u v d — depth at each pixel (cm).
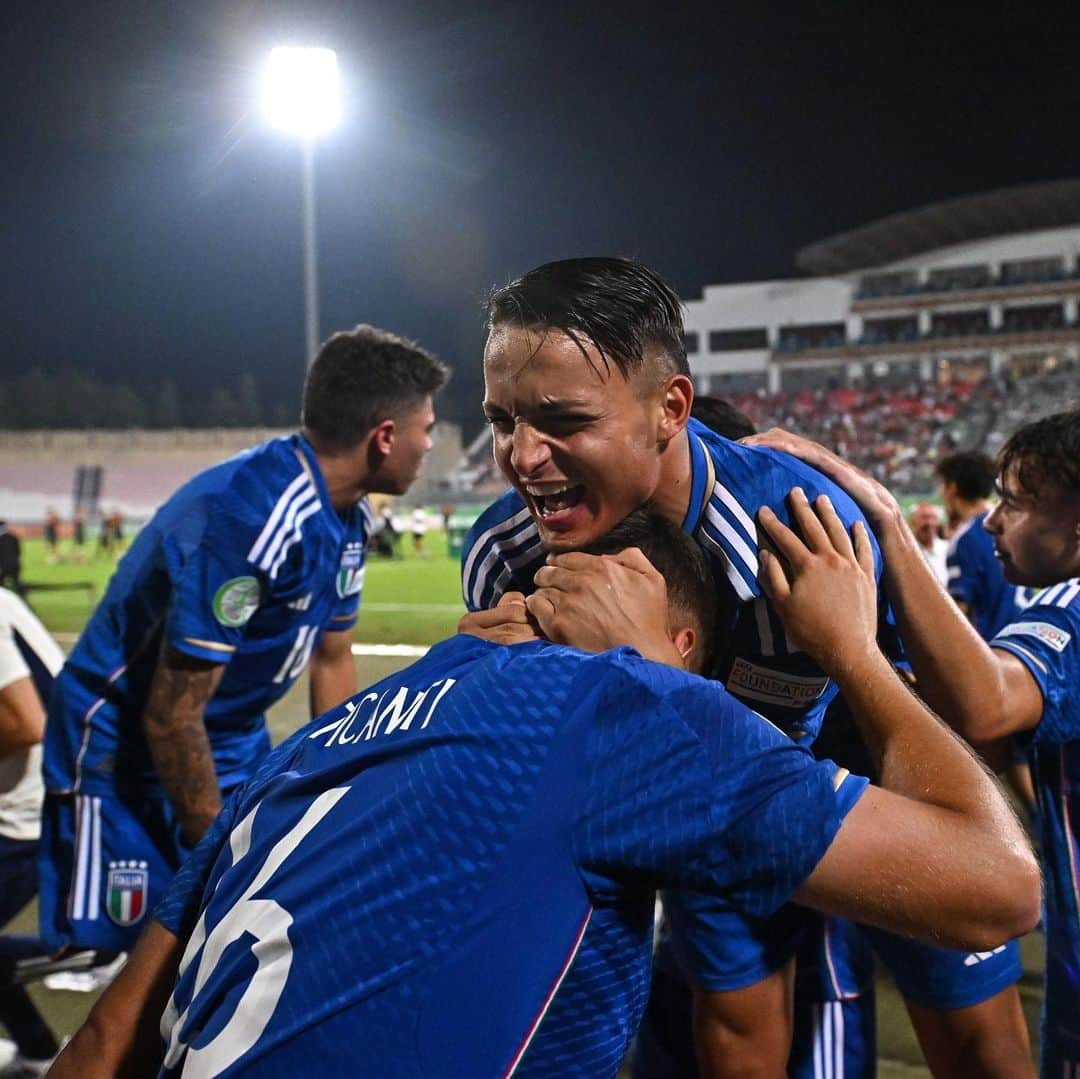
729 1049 188
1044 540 200
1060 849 195
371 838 106
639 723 105
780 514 149
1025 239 4259
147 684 267
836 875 104
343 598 303
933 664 166
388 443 275
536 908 102
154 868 271
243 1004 106
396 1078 99
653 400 135
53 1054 284
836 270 4641
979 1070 209
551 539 142
